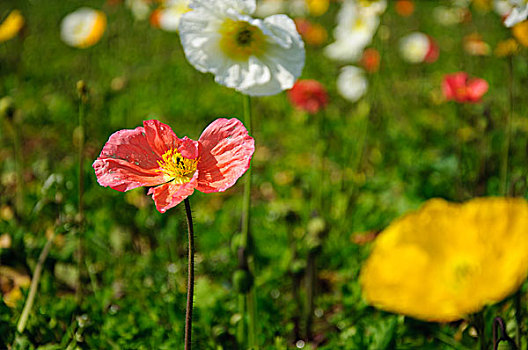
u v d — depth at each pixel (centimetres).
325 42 239
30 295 82
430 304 58
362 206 112
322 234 88
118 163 66
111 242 102
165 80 206
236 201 121
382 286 58
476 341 77
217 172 66
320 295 97
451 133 143
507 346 68
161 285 93
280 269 99
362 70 141
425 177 117
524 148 116
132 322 85
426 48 159
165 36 251
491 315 75
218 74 76
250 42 76
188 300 67
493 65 188
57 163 125
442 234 59
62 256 92
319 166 125
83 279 93
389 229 59
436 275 58
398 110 170
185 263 96
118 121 149
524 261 57
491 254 58
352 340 81
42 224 101
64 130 154
